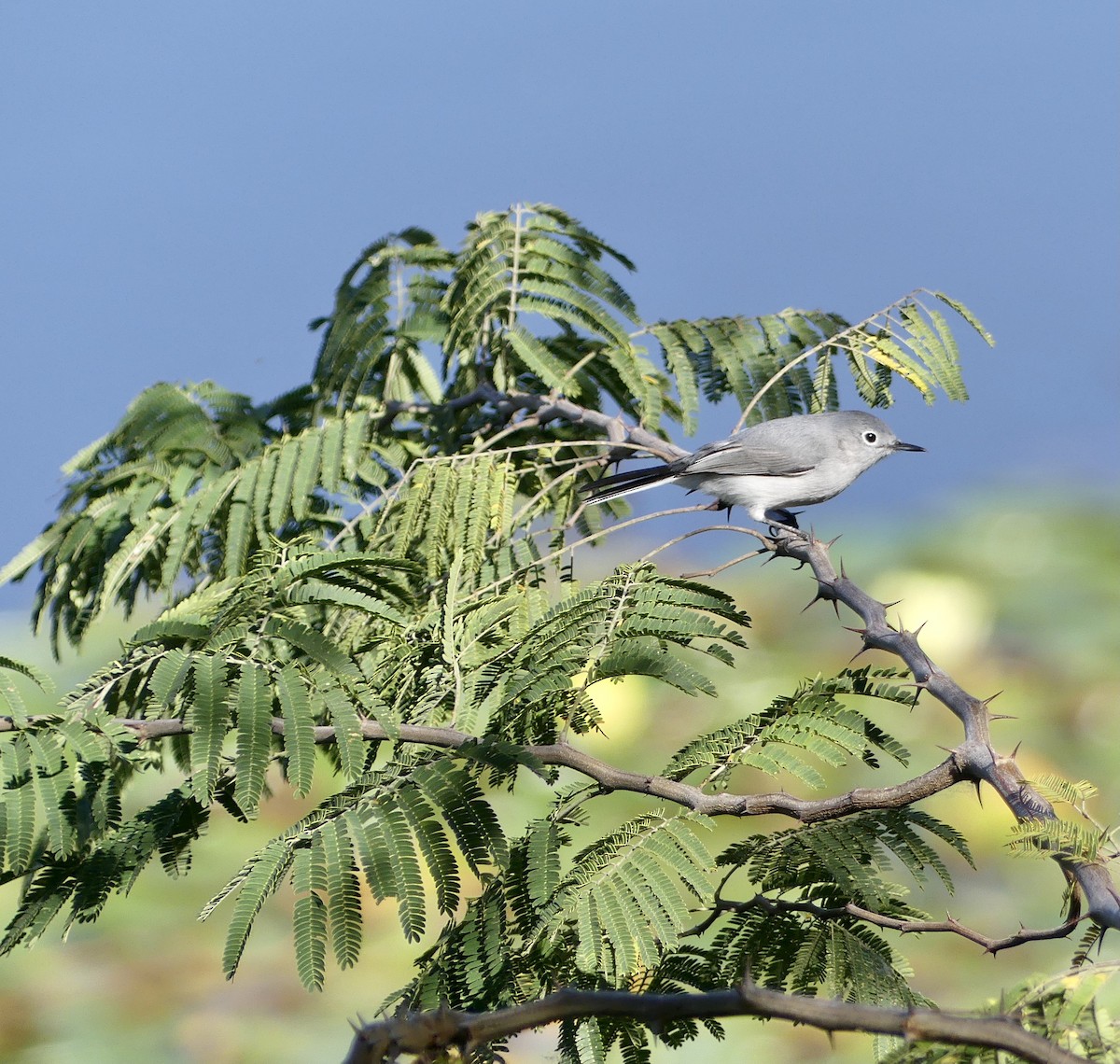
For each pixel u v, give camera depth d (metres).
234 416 9.86
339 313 10.48
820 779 5.54
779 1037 11.18
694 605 6.26
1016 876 12.74
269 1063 11.12
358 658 6.96
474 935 5.24
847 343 9.62
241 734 5.22
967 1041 3.39
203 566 9.23
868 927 5.53
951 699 5.48
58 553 9.09
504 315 10.29
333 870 4.99
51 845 5.02
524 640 6.38
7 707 5.50
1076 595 17.89
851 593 6.62
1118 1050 3.89
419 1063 3.92
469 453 9.23
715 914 5.42
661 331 10.13
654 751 15.48
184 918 13.16
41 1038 11.50
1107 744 14.95
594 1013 3.71
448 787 5.28
